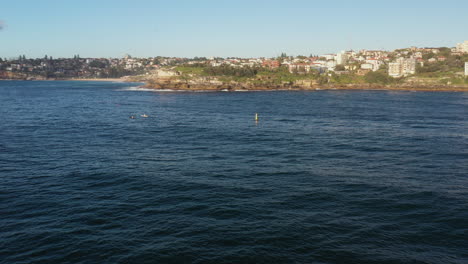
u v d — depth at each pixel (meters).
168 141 55.19
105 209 27.17
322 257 20.42
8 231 23.59
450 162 41.75
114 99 144.75
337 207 27.66
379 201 28.91
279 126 71.81
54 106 112.19
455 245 21.84
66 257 20.50
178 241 22.22
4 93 179.12
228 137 58.97
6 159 42.66
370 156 44.97
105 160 42.47
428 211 26.84
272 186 32.72
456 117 85.88
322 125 73.19
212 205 27.95
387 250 21.19
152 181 34.09
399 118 84.44
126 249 21.33
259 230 23.64
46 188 32.00
